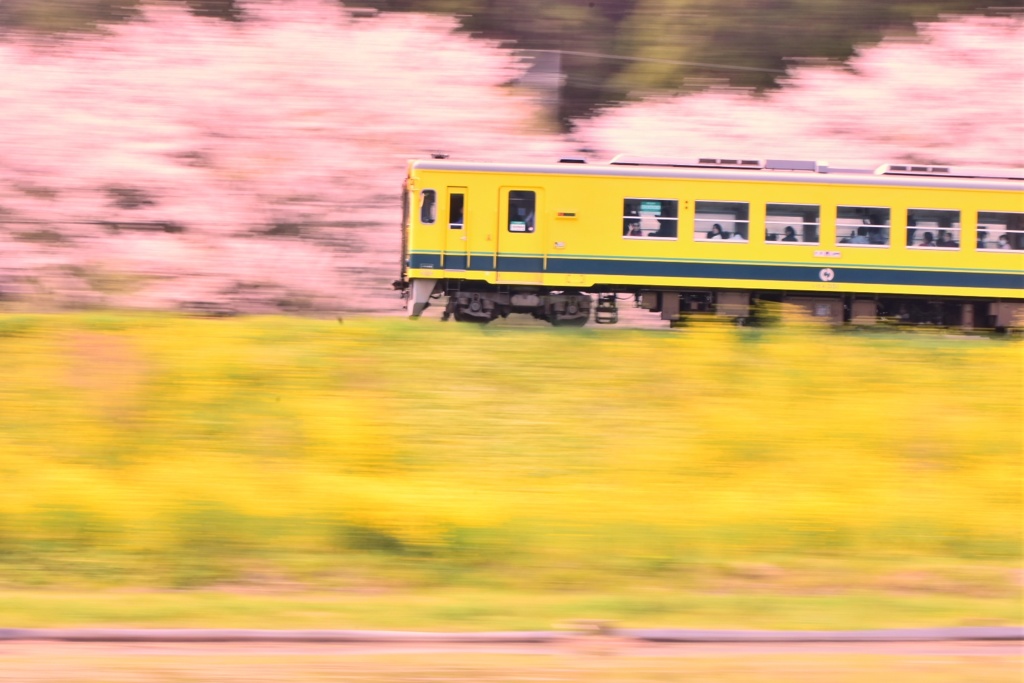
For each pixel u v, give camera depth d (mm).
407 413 34688
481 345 39062
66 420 33750
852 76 73500
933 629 20891
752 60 84688
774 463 31828
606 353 38531
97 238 62812
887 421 33969
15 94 64188
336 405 34531
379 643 20109
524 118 69875
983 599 24266
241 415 34188
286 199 64000
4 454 31688
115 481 30438
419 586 25203
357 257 64500
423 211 53000
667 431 33625
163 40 67500
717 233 52594
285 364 37156
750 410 34469
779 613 22625
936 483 31125
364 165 64750
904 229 52719
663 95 78188
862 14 82375
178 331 39750
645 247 52594
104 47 66750
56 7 69312
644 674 17969
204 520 27484
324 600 23703
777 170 53344
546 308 54875
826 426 33500
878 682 17609
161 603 23156
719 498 29344
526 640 20312
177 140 64312
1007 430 33844
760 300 54312
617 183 52531
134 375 36406
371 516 27500
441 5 80500
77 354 37906
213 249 63031
